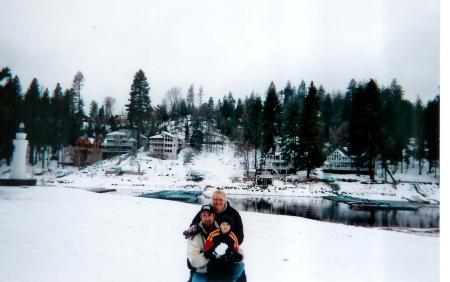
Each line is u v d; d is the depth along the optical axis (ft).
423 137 132.26
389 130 135.33
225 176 137.69
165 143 168.14
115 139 172.04
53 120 140.97
